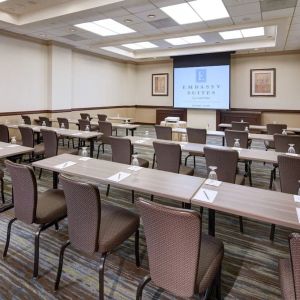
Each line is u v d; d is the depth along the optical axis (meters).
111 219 2.05
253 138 4.84
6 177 4.35
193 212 1.30
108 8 5.16
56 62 8.46
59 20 5.91
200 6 5.33
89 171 2.45
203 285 1.44
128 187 2.09
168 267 1.44
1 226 2.86
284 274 1.47
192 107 10.49
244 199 1.84
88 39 7.96
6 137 5.01
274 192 1.99
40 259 2.31
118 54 10.29
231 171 2.97
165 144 3.36
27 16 6.12
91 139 5.03
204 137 4.80
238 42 8.65
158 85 11.98
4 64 7.24
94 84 10.45
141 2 4.89
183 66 10.44
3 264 2.24
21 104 7.76
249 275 2.18
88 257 2.36
